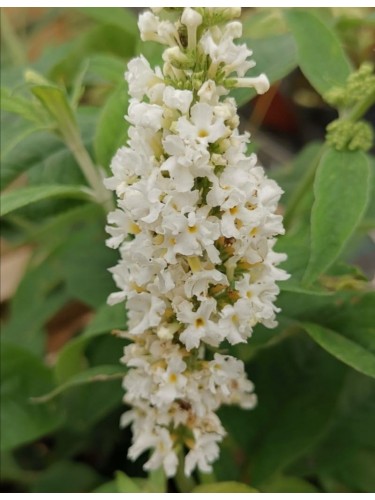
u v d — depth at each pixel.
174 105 0.09
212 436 0.12
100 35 0.20
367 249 0.23
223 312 0.11
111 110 0.14
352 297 0.13
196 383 0.12
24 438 0.16
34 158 0.16
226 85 0.10
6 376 0.16
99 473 0.19
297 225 0.15
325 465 0.17
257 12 0.21
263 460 0.16
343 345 0.13
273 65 0.15
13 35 0.23
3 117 0.16
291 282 0.13
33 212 0.15
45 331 0.22
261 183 0.10
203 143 0.09
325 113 0.28
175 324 0.11
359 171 0.12
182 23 0.10
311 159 0.20
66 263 0.19
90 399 0.17
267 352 0.16
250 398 0.13
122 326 0.14
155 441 0.13
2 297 0.24
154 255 0.10
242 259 0.11
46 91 0.14
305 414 0.16
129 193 0.10
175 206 0.10
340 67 0.14
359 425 0.17
